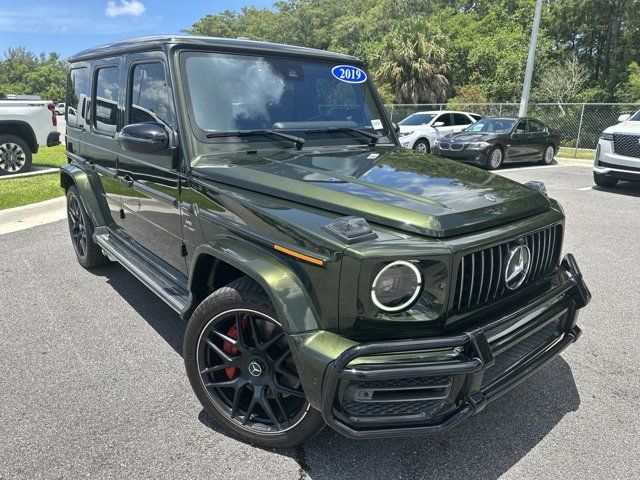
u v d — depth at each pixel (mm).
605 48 34344
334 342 2094
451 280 2104
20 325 4000
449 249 2074
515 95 31031
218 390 2727
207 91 3100
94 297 4570
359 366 1991
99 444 2627
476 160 13586
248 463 2506
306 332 2141
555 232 2742
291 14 69750
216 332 2607
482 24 40469
